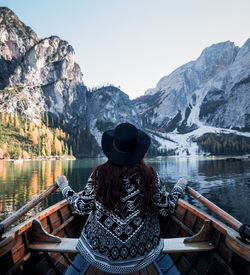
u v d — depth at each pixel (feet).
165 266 9.95
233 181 148.56
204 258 9.98
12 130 577.84
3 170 232.73
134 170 5.47
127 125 5.53
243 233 7.32
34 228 9.81
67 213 14.73
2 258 7.84
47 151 551.59
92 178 5.70
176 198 6.25
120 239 5.33
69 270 8.88
